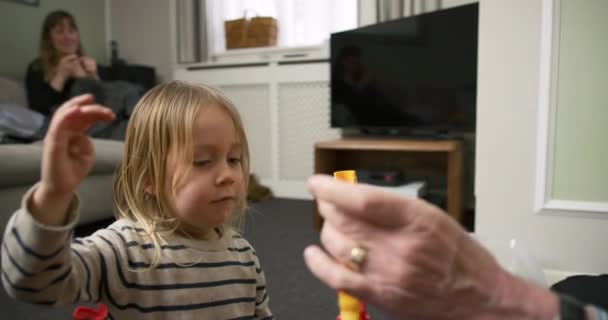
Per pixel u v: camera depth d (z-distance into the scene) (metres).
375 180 2.45
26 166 1.91
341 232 0.29
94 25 3.83
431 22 2.41
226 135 0.71
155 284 0.67
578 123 1.42
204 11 3.43
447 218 0.29
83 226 2.32
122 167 0.76
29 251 0.44
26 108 2.57
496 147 1.52
